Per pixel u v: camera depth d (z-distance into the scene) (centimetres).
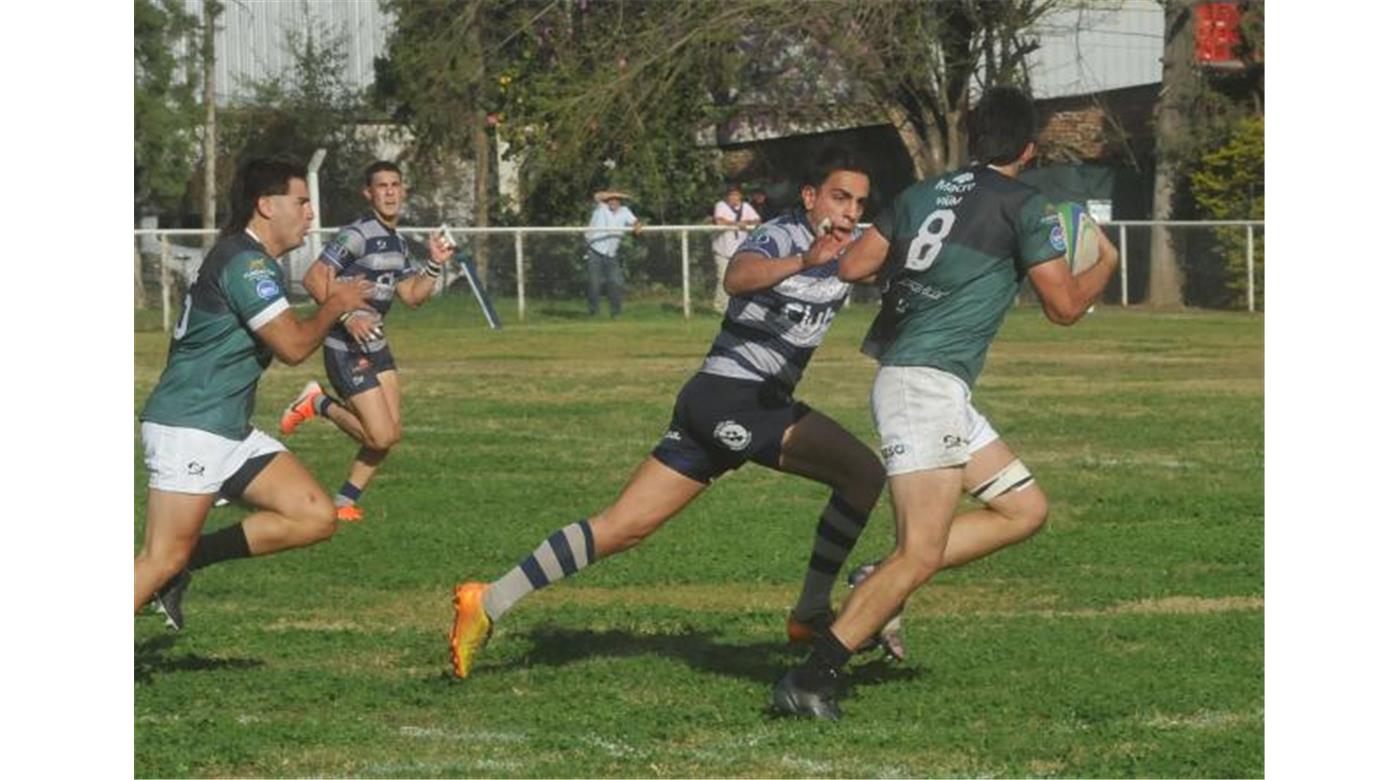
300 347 1656
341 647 1900
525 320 7156
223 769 1449
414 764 1455
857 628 1568
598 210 7312
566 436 3769
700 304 7362
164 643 1911
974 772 1424
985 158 1566
